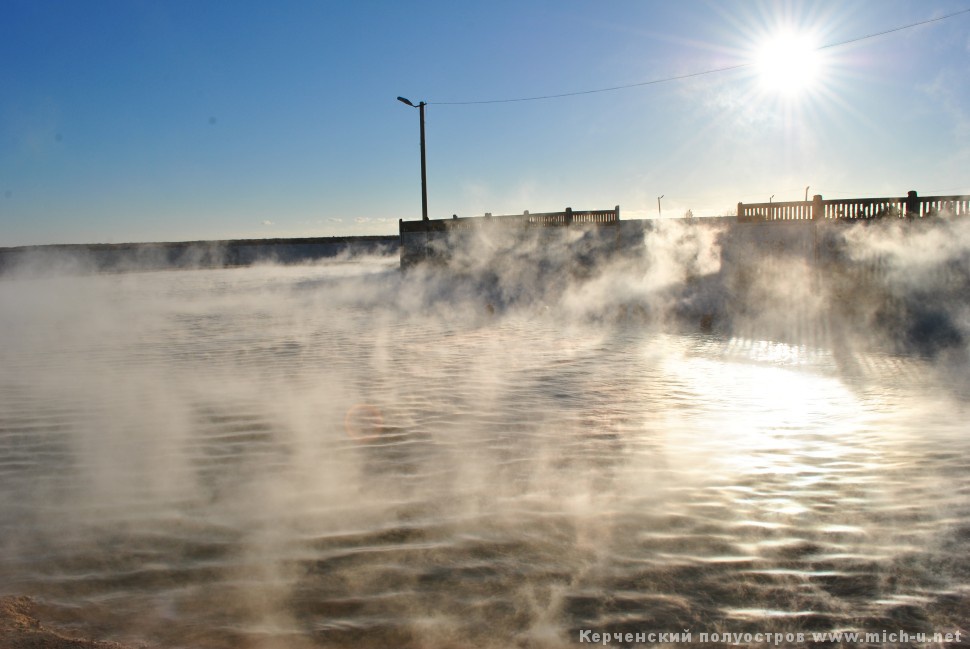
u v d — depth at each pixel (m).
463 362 10.57
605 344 12.27
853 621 3.38
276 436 6.65
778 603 3.56
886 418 7.07
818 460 5.76
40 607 3.62
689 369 9.89
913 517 4.56
